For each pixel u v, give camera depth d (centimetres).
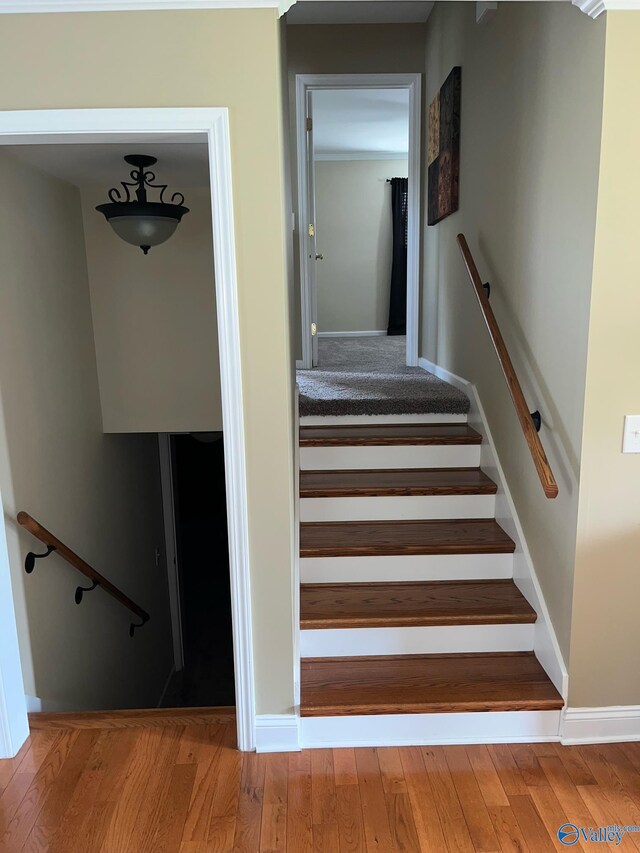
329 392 357
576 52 193
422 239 457
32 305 255
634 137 178
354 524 284
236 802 192
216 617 558
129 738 224
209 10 176
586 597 206
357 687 223
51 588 266
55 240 278
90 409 314
